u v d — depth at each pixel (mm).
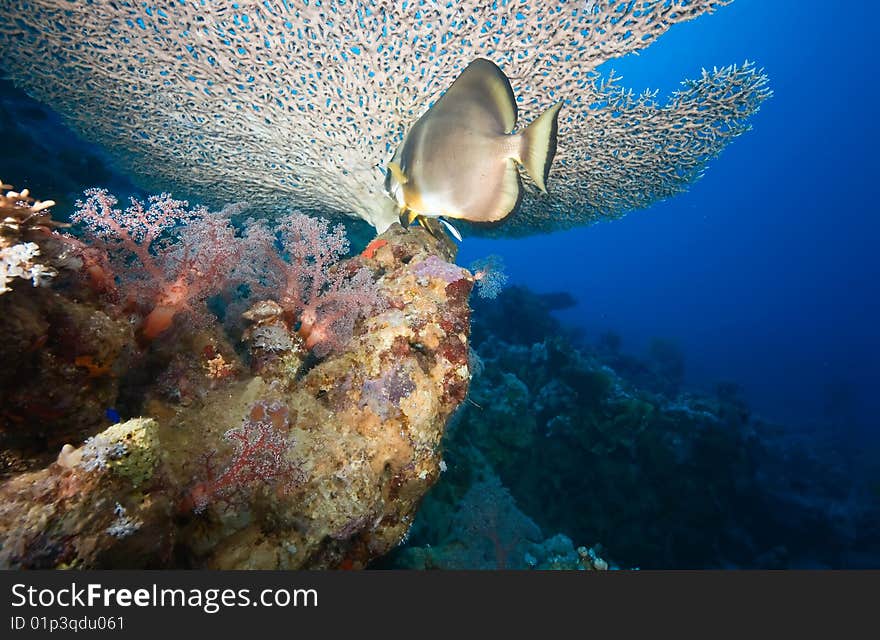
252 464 1905
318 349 2793
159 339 2359
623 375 16719
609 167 4922
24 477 1409
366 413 2479
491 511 4988
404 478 2545
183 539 1861
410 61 3787
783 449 14766
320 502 2055
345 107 4164
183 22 3666
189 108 4480
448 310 2941
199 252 2422
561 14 3426
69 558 1318
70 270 1889
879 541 9508
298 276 2822
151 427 1504
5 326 1440
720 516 7891
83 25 3818
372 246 3869
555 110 1905
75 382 1712
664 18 3350
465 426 6199
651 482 7801
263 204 6012
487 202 2217
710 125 4305
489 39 3613
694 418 8359
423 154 2355
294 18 3543
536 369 10078
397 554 4098
